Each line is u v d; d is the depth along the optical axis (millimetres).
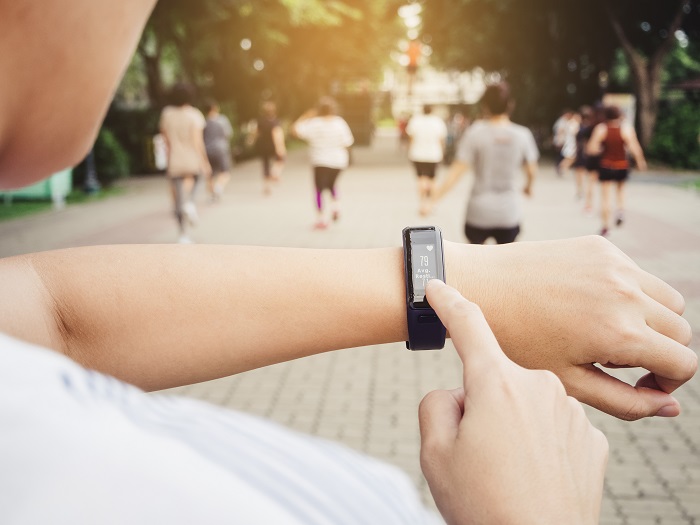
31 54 494
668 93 30094
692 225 12109
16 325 684
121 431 263
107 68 533
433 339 812
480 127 6590
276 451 356
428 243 814
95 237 11023
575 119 21656
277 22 22109
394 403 4609
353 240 10906
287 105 39938
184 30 21250
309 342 811
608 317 782
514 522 545
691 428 4234
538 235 11227
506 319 805
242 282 797
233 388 4883
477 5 29188
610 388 809
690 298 7031
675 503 3438
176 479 260
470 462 571
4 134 535
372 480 437
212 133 15281
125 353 767
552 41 30422
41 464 241
